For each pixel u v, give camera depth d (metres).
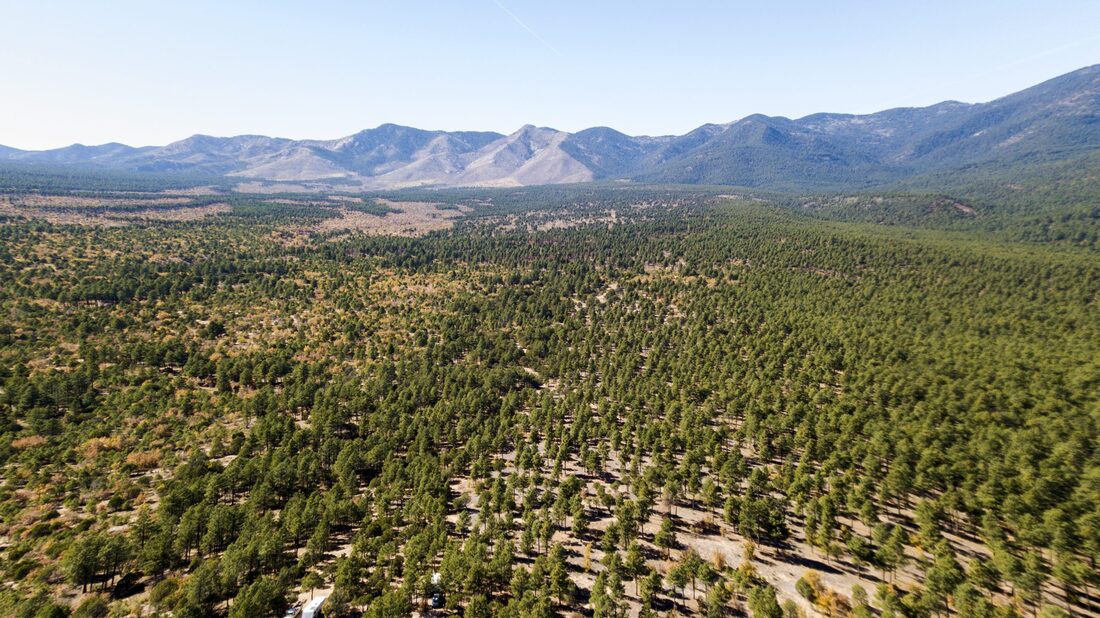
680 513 98.56
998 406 120.94
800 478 99.88
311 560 79.62
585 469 117.12
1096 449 99.38
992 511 87.00
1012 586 72.81
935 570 70.88
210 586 69.25
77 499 92.06
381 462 114.12
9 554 76.88
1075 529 78.31
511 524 92.00
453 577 71.31
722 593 67.44
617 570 75.62
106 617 65.12
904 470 97.94
